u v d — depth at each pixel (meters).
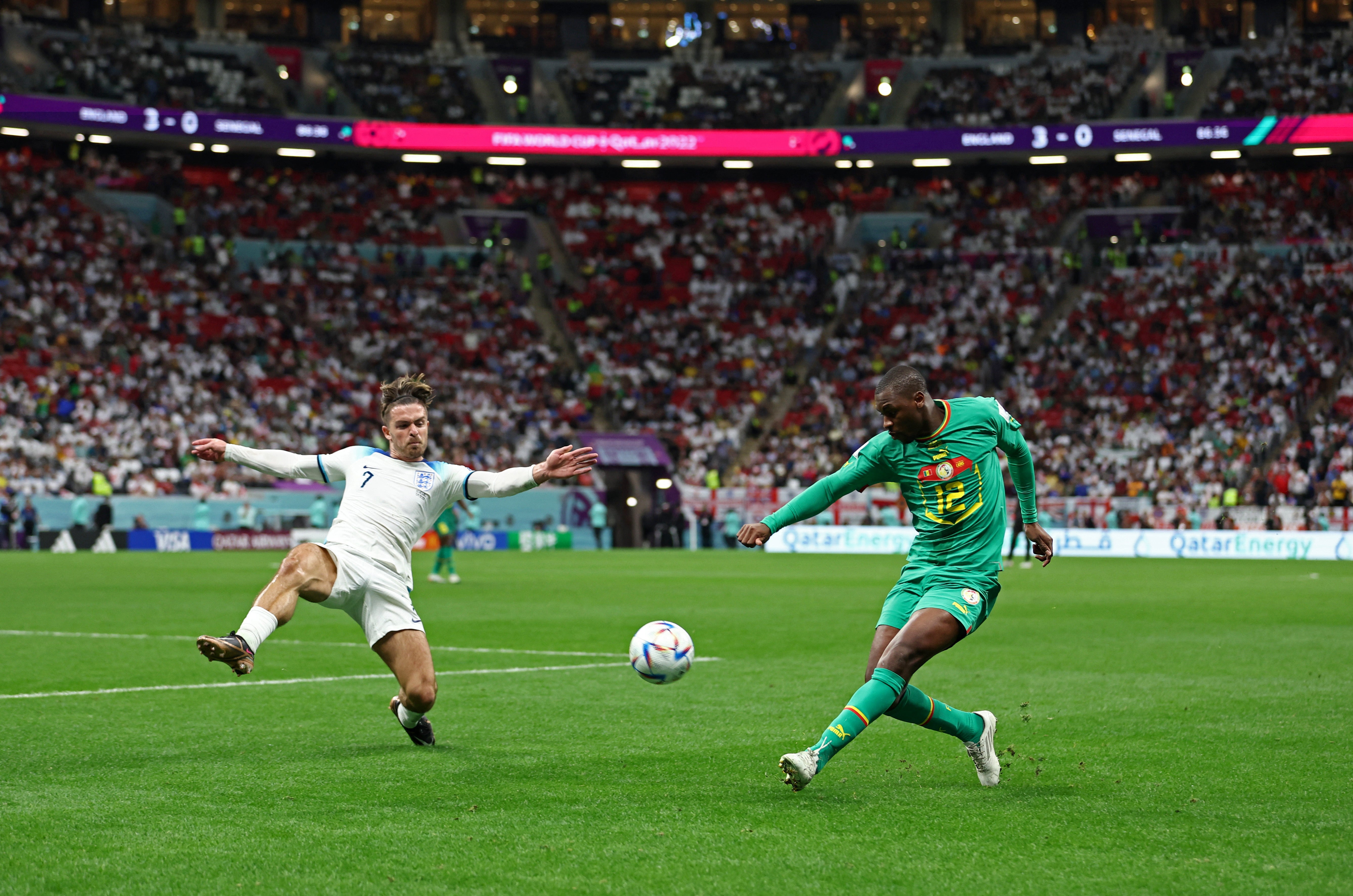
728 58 132.62
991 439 14.34
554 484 102.88
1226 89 120.94
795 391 112.75
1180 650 29.22
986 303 116.31
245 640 14.65
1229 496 92.25
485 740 17.48
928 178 129.00
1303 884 10.45
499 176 129.12
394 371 109.06
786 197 129.50
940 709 14.13
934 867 10.97
